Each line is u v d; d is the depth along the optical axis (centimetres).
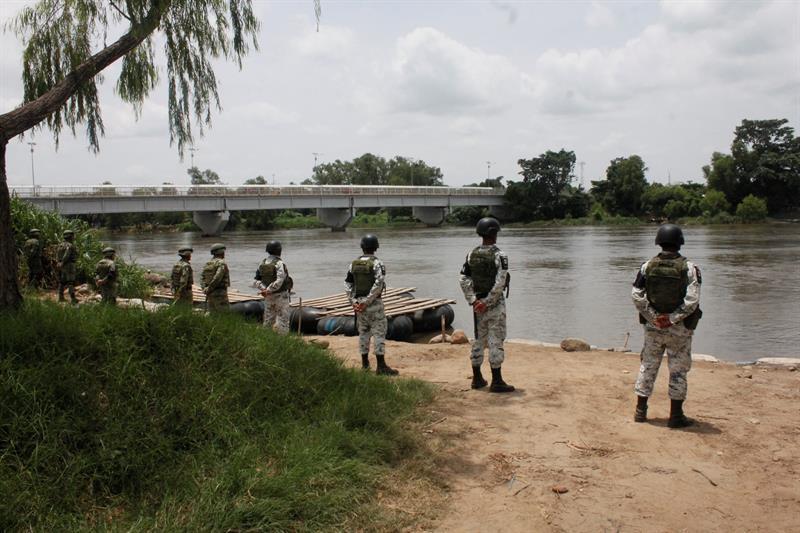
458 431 552
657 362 575
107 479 382
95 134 682
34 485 356
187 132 679
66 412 407
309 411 521
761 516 399
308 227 9262
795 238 4653
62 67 644
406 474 454
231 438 446
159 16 583
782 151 8038
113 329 495
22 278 1577
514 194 8956
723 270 2567
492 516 400
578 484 448
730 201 8106
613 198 8788
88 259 1694
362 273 767
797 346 1234
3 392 399
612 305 1805
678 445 520
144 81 684
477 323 700
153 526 344
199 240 5781
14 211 1695
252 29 691
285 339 634
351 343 1049
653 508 411
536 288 2178
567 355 905
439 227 8800
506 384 699
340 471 430
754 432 549
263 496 382
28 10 630
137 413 430
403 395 628
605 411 617
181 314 543
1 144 511
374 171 13412
